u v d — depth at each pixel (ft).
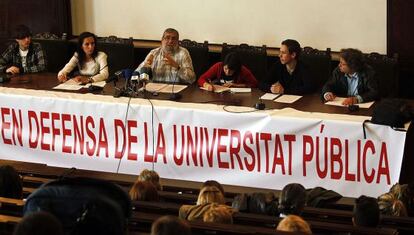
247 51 23.04
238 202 12.65
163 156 18.45
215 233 9.66
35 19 26.61
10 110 19.75
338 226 10.75
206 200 11.61
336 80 19.04
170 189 16.29
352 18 23.06
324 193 14.84
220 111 17.60
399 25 22.44
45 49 25.21
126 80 19.66
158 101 18.58
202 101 18.61
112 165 19.03
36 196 8.42
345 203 15.19
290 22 23.81
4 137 20.04
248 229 9.67
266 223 11.10
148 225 10.84
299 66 19.72
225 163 17.93
